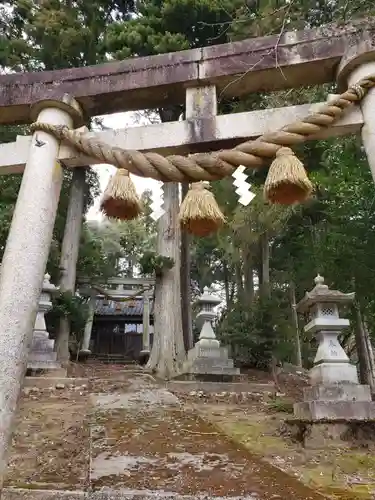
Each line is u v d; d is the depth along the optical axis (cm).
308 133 262
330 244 846
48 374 916
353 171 738
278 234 1395
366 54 278
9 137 1166
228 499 240
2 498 217
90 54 1355
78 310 1274
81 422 561
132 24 1264
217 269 2036
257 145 257
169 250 1210
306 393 529
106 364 1638
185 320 1358
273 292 1391
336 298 554
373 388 951
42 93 316
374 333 1005
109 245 2053
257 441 496
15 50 1306
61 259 1320
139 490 330
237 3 1094
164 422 584
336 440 471
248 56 306
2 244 1077
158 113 1387
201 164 255
